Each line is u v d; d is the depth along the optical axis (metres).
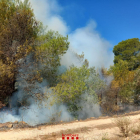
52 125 10.08
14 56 11.30
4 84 11.89
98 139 6.69
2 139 6.92
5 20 11.67
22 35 12.13
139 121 10.32
